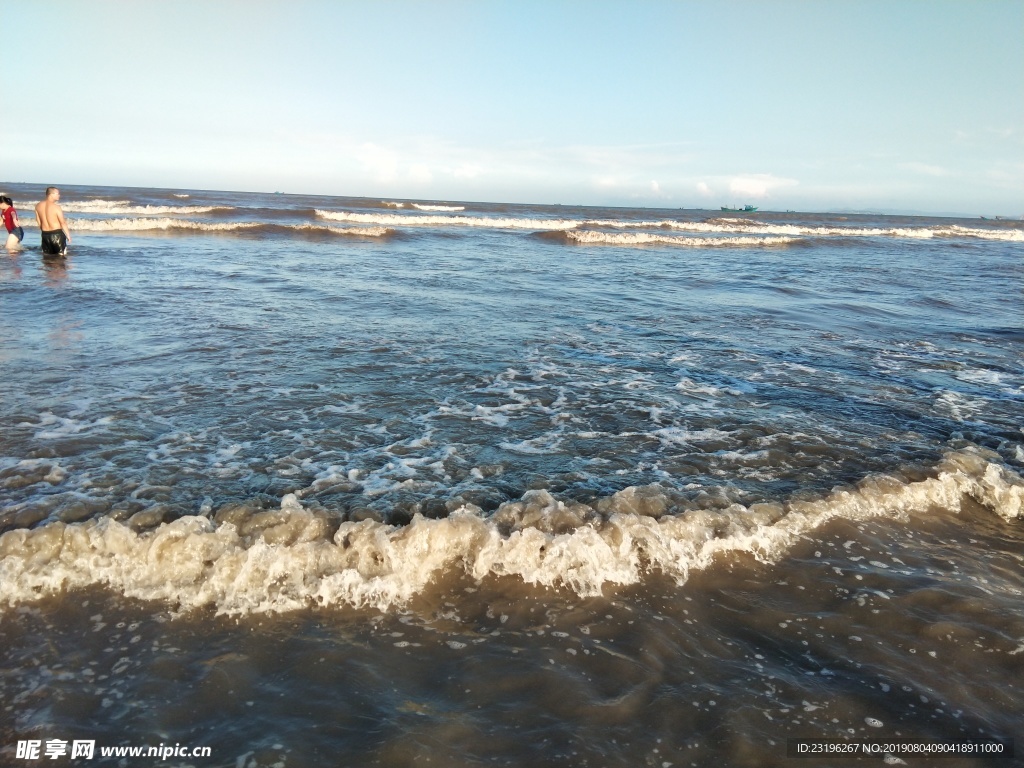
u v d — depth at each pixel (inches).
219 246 720.3
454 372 266.2
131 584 120.1
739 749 90.9
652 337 350.9
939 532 154.6
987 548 149.0
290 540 132.0
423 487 160.6
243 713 94.0
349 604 119.6
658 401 239.6
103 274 470.0
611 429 208.5
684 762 88.7
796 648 112.5
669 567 134.1
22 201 1293.1
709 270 698.8
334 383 243.1
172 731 90.4
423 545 131.6
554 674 104.1
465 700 98.1
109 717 92.2
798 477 177.2
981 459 186.2
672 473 176.4
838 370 297.3
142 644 106.9
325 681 100.7
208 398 219.1
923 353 341.1
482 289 493.0
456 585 127.0
